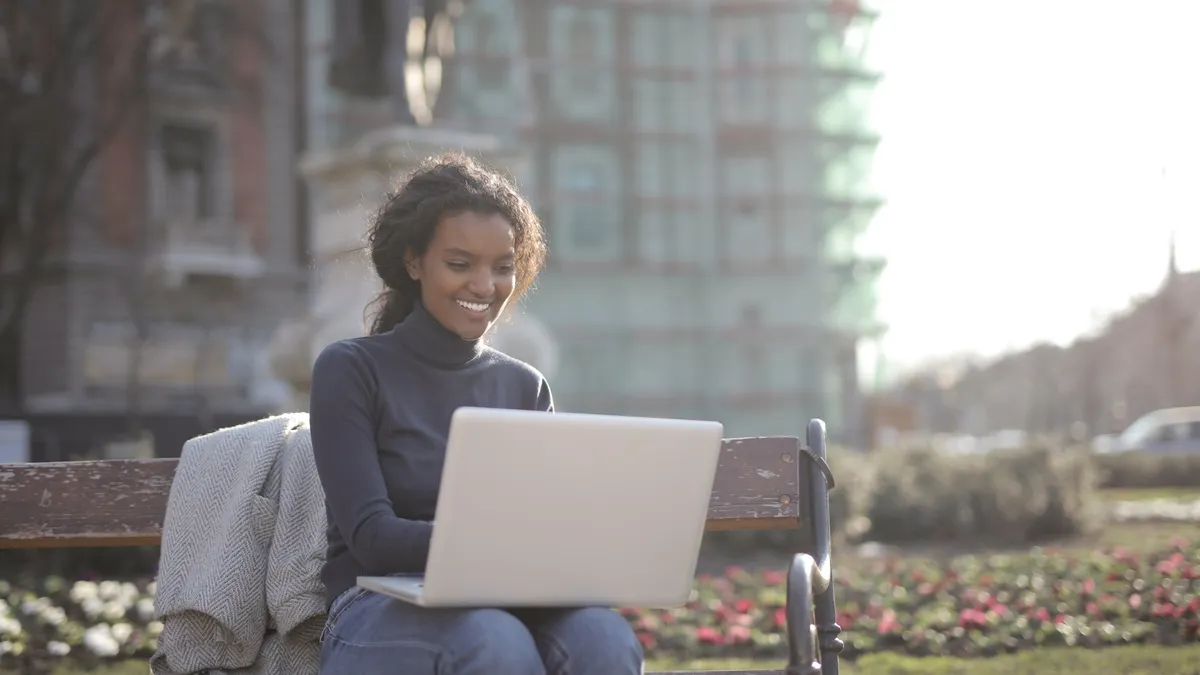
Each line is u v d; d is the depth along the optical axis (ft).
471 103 166.91
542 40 177.47
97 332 105.60
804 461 9.73
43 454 61.21
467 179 9.23
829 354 183.83
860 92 188.65
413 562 8.09
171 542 9.73
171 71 108.99
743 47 186.19
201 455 10.04
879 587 24.54
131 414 64.49
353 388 8.78
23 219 87.15
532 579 7.50
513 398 9.43
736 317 183.11
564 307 177.17
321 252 31.27
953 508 40.68
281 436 10.03
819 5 186.09
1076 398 191.72
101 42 80.84
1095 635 19.94
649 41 182.80
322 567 9.15
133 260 108.17
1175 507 53.47
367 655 7.86
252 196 116.98
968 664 18.01
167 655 9.63
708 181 183.11
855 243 187.93
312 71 133.28
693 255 182.91
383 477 8.70
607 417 7.47
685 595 7.87
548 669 7.75
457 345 9.18
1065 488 41.45
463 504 7.20
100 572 30.63
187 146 114.42
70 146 80.38
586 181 179.73
